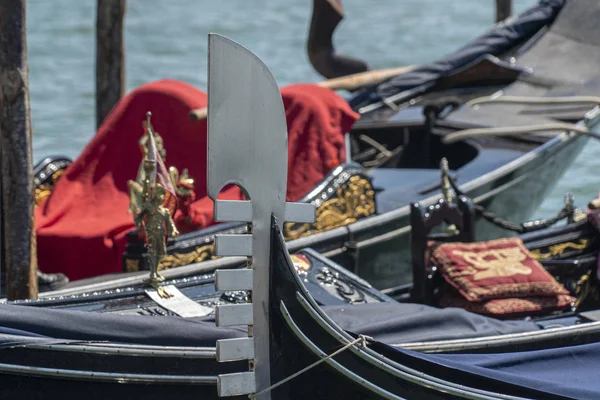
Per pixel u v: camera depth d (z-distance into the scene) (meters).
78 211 27.30
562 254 26.75
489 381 19.61
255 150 17.64
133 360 19.12
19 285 23.39
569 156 34.38
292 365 18.48
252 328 18.09
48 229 26.41
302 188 28.23
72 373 18.84
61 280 24.56
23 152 23.22
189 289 22.17
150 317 19.48
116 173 28.03
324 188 27.20
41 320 18.64
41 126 53.31
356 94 37.78
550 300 24.16
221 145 17.20
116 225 26.30
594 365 20.97
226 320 17.80
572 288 25.59
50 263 26.38
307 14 93.00
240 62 17.25
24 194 23.31
